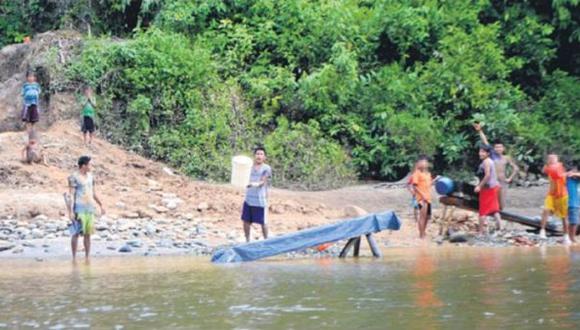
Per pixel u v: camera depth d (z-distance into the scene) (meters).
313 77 33.28
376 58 35.97
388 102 34.12
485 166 22.00
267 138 31.88
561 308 10.21
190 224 22.80
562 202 21.28
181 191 25.78
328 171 31.78
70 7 37.09
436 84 34.62
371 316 9.74
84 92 31.80
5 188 24.84
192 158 31.20
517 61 36.12
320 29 34.88
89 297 11.66
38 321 9.70
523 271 14.45
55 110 31.70
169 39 32.88
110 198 24.23
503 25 37.56
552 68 39.41
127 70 32.22
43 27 38.38
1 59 35.47
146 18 36.00
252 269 15.30
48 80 32.34
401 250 19.52
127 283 13.25
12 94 33.62
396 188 30.62
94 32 36.59
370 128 33.75
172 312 10.23
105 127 31.64
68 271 15.21
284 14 34.94
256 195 19.34
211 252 18.86
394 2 36.28
